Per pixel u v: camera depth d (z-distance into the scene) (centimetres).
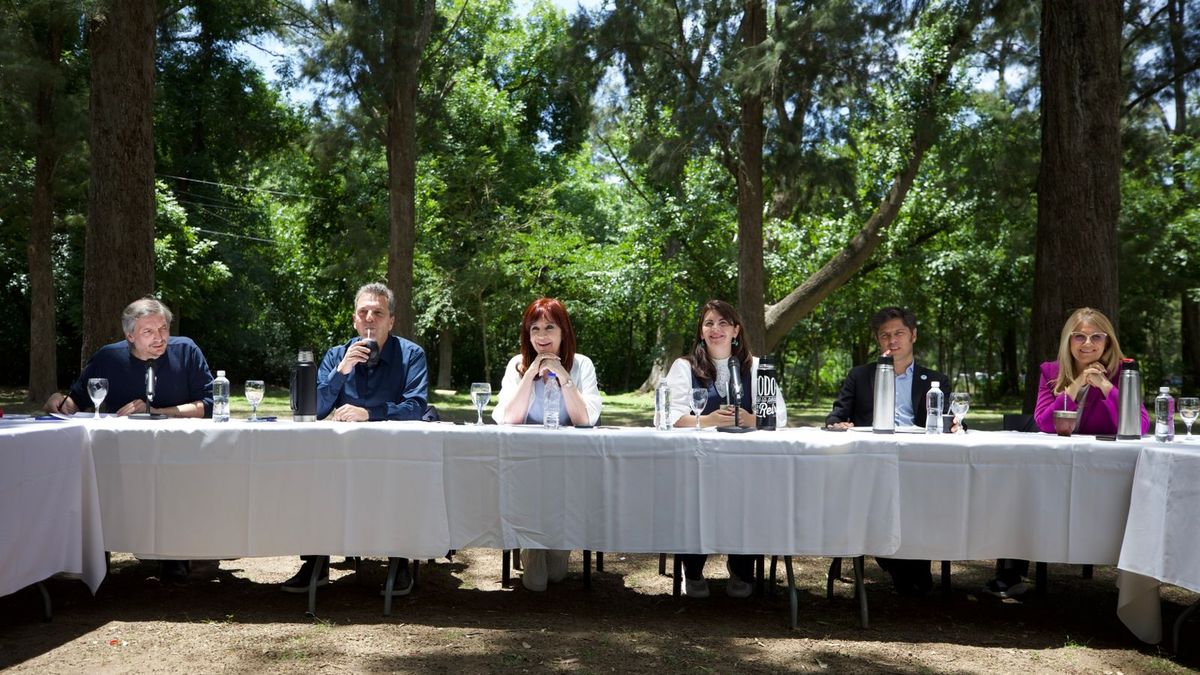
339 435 376
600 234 2959
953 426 433
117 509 378
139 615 378
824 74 1383
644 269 2109
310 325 3028
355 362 436
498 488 377
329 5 1544
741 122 1446
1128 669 331
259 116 2469
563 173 2944
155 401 474
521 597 425
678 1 1512
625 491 374
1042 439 382
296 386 408
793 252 2041
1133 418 390
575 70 1597
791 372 2981
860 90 1409
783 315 1728
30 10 1129
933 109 1644
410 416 444
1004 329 2545
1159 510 336
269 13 2077
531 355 449
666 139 1473
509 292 2366
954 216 2012
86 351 769
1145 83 1437
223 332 2481
